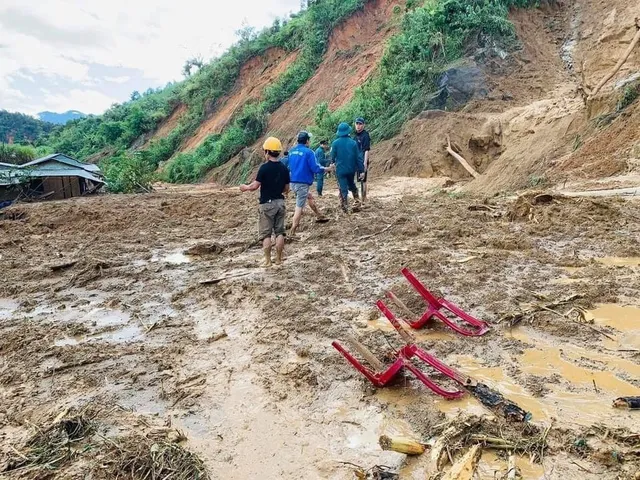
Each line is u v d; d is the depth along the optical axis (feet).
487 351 13.71
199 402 12.20
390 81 82.28
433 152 62.34
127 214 43.19
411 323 15.58
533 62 71.92
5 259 29.17
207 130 158.20
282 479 9.41
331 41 129.18
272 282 20.74
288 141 107.65
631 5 68.54
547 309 15.85
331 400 11.90
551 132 50.88
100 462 9.84
